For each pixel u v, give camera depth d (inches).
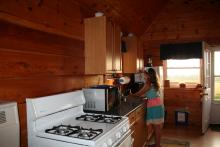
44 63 74.7
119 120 79.2
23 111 65.3
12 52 61.4
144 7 141.7
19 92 64.1
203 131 162.4
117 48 109.3
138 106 112.2
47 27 75.2
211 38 170.4
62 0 83.4
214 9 168.4
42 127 68.3
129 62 141.7
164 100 193.5
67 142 57.8
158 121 127.5
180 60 201.5
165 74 202.8
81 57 97.7
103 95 94.7
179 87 191.3
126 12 127.0
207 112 175.2
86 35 98.7
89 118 81.9
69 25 88.1
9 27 60.2
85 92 97.8
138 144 113.0
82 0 94.0
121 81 134.1
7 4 59.2
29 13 67.0
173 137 155.6
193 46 177.0
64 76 86.4
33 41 69.3
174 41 182.1
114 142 66.1
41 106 66.8
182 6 177.2
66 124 74.2
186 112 184.5
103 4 104.6
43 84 74.4
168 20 181.6
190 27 175.5
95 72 96.7
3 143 50.4
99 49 95.6
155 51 190.9
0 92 57.9
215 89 192.4
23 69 65.5
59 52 82.7
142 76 160.4
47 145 61.1
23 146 64.9
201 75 188.5
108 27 97.7
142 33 187.0
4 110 51.2
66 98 79.2
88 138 57.5
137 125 110.5
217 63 192.1
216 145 139.6
